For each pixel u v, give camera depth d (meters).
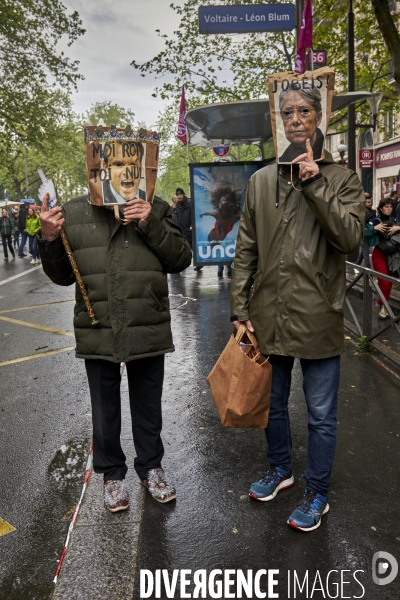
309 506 2.85
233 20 8.62
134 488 3.28
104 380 2.99
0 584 2.52
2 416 4.53
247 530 2.84
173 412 4.47
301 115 2.65
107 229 2.88
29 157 47.28
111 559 2.64
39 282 13.41
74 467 3.60
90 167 2.71
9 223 20.17
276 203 2.77
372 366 5.46
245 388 2.85
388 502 3.05
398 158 25.55
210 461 3.60
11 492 3.31
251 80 19.30
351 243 2.58
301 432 4.01
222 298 9.68
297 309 2.73
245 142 11.62
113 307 2.88
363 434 3.93
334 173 2.71
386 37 8.73
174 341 6.79
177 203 13.62
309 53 8.39
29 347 6.80
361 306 6.19
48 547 2.78
